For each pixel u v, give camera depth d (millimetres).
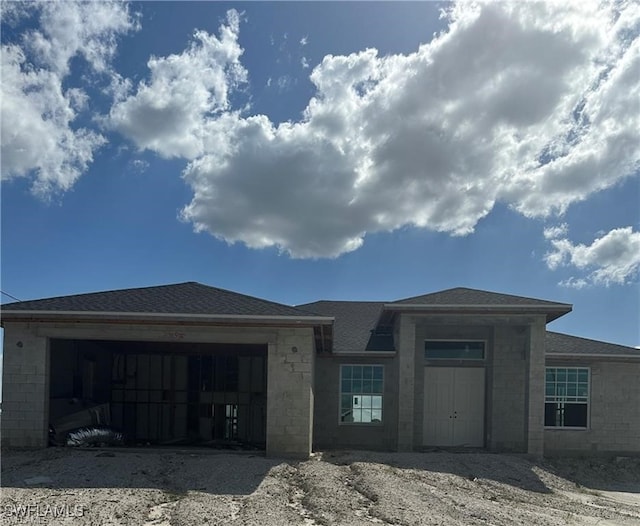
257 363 19422
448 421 17281
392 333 18703
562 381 17625
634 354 17359
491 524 8734
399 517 8672
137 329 13875
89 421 15820
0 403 13602
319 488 10227
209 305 14094
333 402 17594
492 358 17062
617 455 17250
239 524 8047
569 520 9578
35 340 13719
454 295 16562
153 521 8281
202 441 17531
